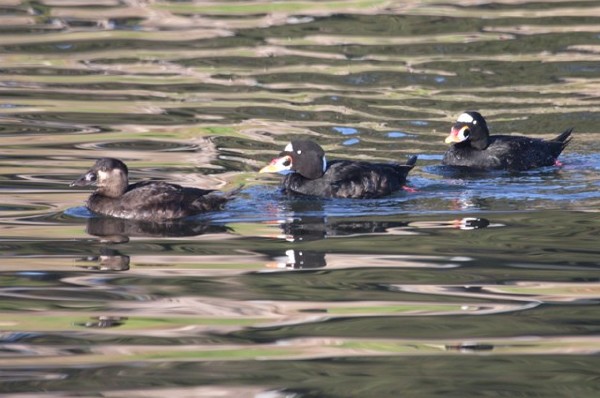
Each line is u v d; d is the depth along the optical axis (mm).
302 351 10547
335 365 10188
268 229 15297
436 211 16250
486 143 19188
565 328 11102
